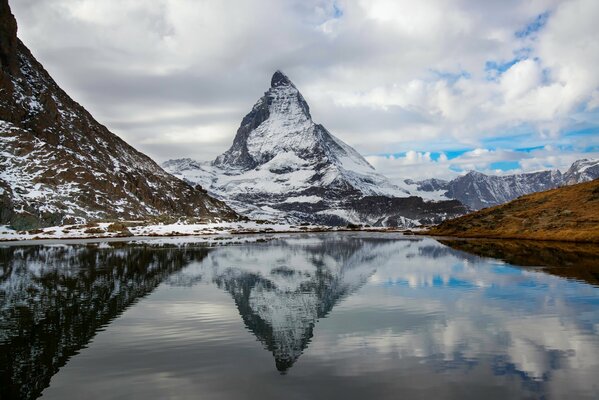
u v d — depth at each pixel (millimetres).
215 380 20906
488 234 140125
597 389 19594
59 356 24297
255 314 34156
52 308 35969
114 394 19406
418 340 26875
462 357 23766
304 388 19922
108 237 153000
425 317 32688
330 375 21453
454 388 19781
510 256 76312
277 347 25812
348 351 25047
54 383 20578
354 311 35094
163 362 23312
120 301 39031
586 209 129875
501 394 19156
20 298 40156
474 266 62875
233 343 26672
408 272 57906
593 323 30266
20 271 58875
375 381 20656
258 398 18906
